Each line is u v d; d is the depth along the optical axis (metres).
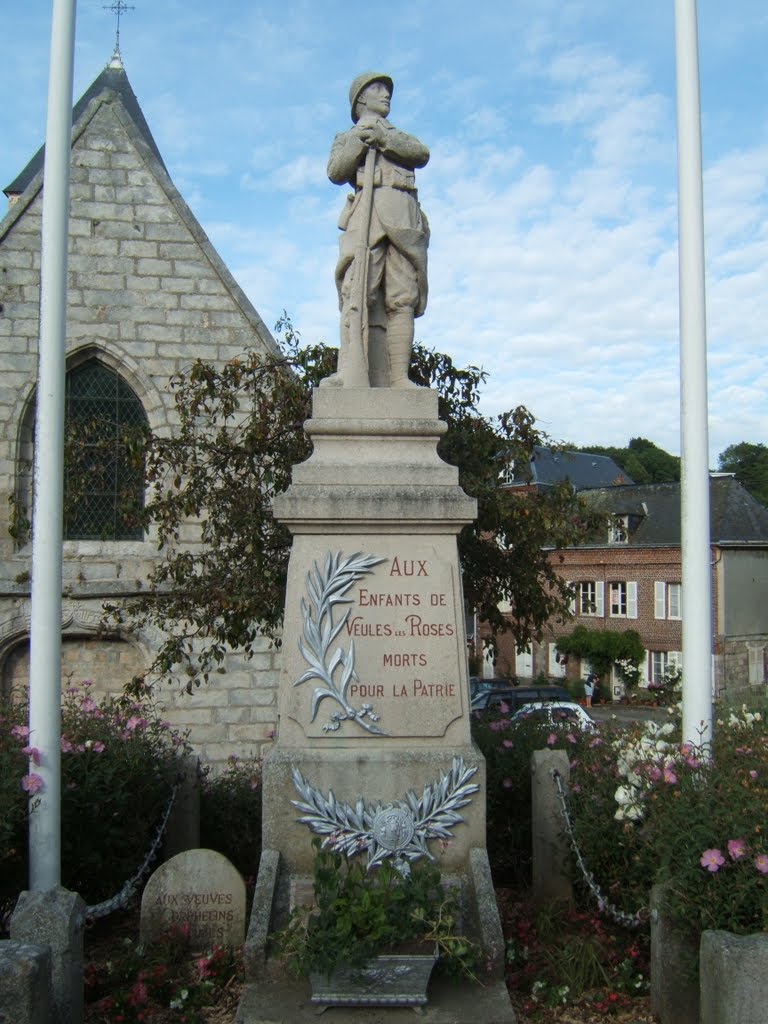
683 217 7.05
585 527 10.22
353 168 6.98
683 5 7.12
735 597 37.62
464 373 10.33
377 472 6.33
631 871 6.42
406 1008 5.10
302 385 10.16
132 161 15.75
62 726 8.05
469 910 5.83
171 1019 5.55
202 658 10.85
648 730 7.25
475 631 41.88
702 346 6.97
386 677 6.17
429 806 6.00
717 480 39.84
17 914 4.91
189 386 11.01
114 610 11.55
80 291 15.41
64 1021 4.86
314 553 6.25
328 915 5.09
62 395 6.82
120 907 7.45
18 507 12.29
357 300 6.71
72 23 6.97
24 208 15.27
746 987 4.42
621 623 41.44
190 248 15.71
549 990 5.66
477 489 9.71
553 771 7.36
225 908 6.56
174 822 8.51
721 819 5.08
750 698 11.01
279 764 6.03
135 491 10.90
